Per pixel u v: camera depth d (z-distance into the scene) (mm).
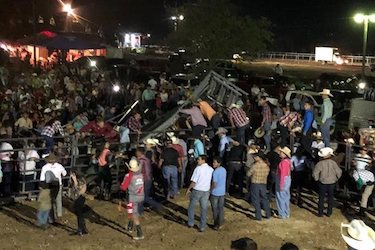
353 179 13641
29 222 12117
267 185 13945
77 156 14336
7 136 14625
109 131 15523
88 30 65375
